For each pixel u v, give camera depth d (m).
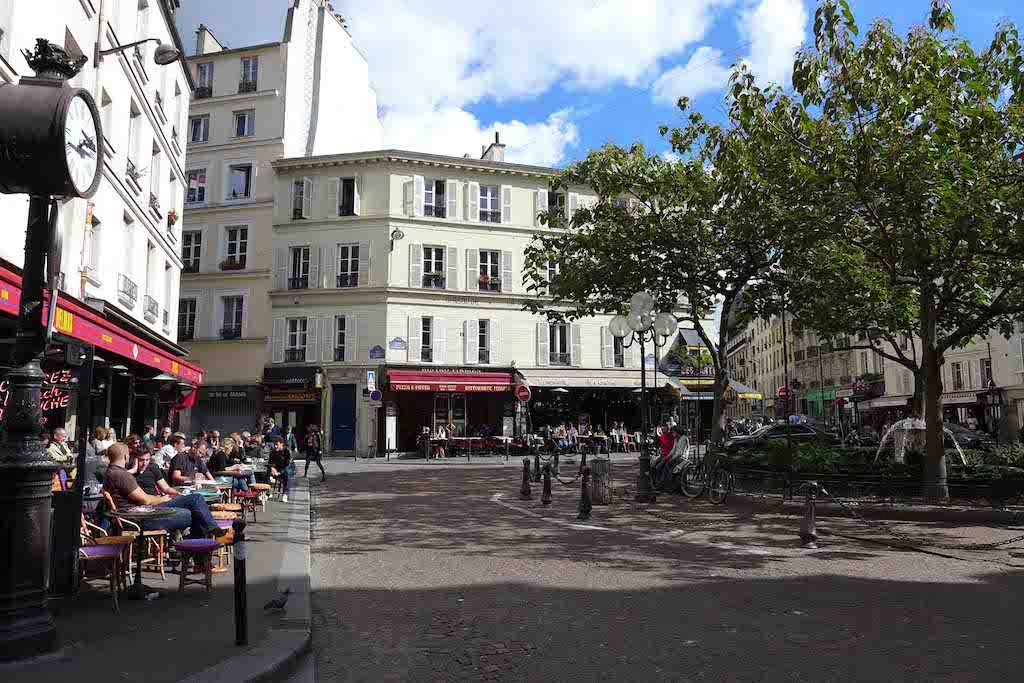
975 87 9.81
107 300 15.29
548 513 12.34
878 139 10.88
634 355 33.97
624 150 15.77
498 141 35.50
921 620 5.71
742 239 14.50
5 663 4.52
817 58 11.04
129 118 16.69
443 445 29.69
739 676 4.56
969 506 10.89
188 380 20.56
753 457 14.18
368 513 12.67
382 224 31.78
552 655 5.05
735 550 8.79
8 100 4.80
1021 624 5.55
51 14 11.61
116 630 5.35
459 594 6.84
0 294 8.35
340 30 36.38
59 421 13.78
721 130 13.53
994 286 13.20
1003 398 31.61
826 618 5.80
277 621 5.61
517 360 32.50
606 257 15.39
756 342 82.38
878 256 12.70
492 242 33.09
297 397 31.12
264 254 32.47
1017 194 10.07
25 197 10.75
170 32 20.53
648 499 13.50
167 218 21.27
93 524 7.07
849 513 11.32
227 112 33.53
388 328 31.11
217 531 7.50
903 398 38.59
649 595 6.64
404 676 4.70
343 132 36.12
